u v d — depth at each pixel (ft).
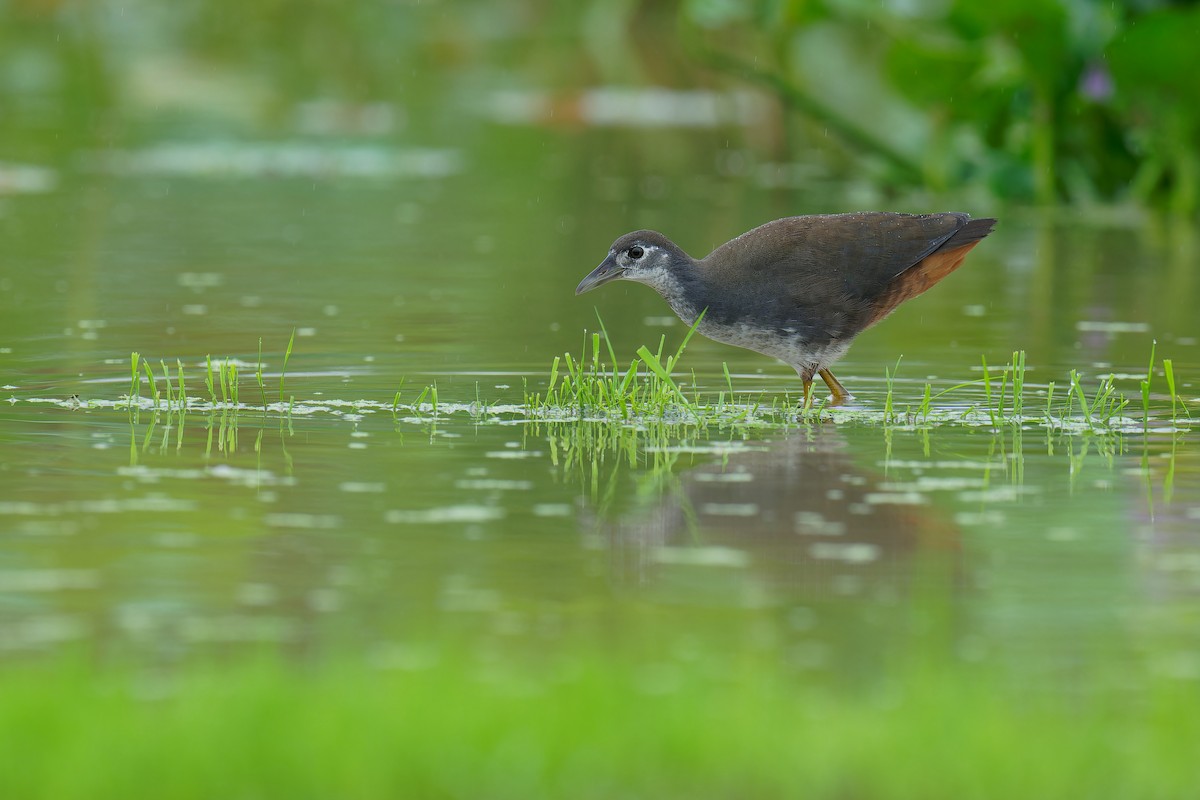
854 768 20.02
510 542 30.71
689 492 34.35
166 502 33.06
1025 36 79.00
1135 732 21.53
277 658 24.30
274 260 69.15
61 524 31.42
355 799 19.29
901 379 47.44
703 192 89.25
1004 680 23.91
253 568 28.96
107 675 22.95
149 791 19.17
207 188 89.71
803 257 44.16
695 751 20.24
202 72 135.33
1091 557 30.04
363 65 142.00
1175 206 83.10
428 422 41.01
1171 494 34.42
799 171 98.17
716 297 44.32
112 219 79.20
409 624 26.08
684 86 132.67
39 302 58.29
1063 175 86.12
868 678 23.80
